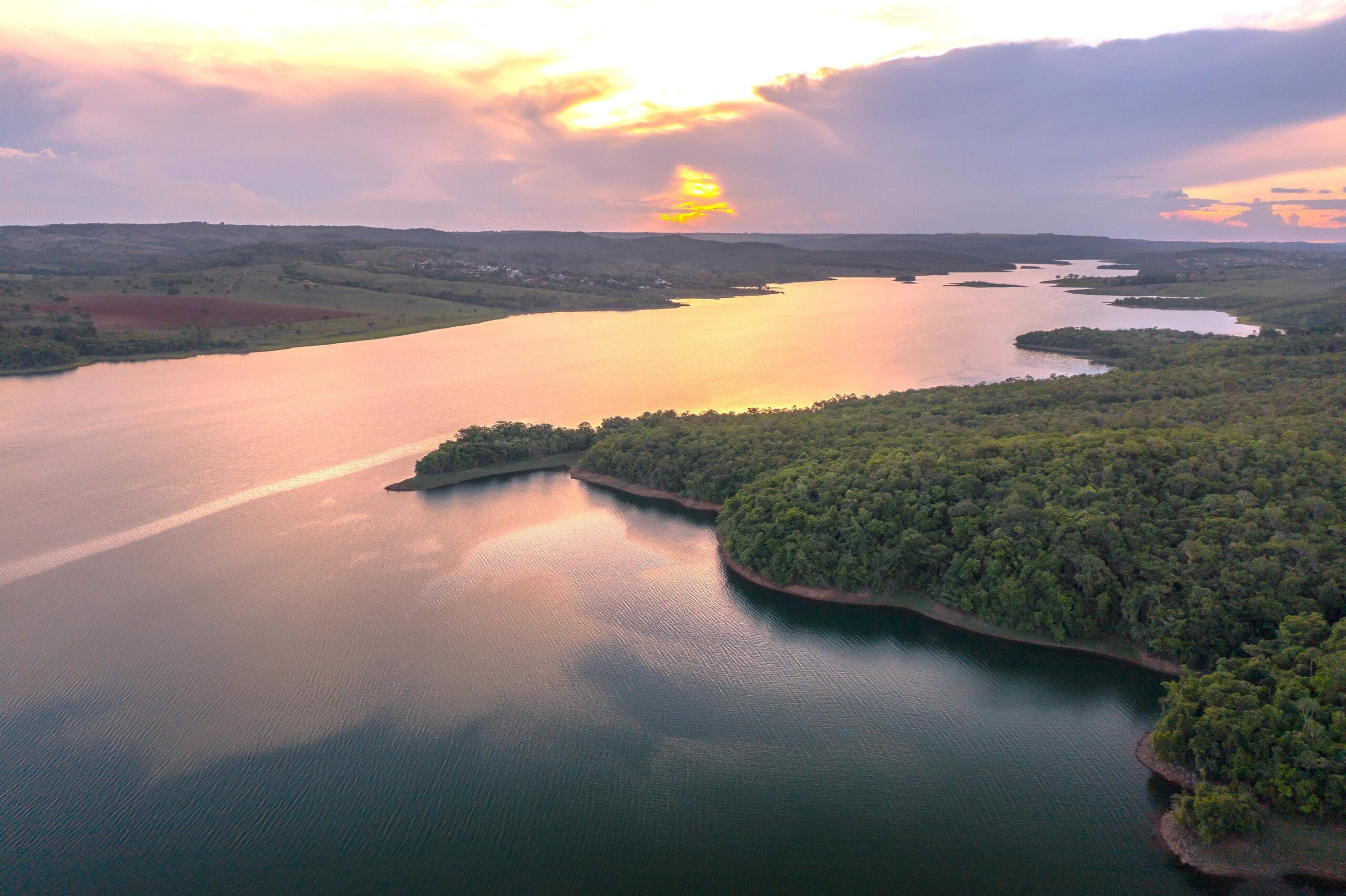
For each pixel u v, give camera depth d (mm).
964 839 72312
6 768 81688
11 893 67188
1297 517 101000
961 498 117188
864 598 112875
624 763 82312
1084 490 110562
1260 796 71750
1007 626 103438
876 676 96875
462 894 67500
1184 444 123188
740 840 72625
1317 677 75062
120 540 135125
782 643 104000
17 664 99688
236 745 85125
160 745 85125
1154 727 85438
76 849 71812
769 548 118938
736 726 87812
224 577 122125
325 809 76500
